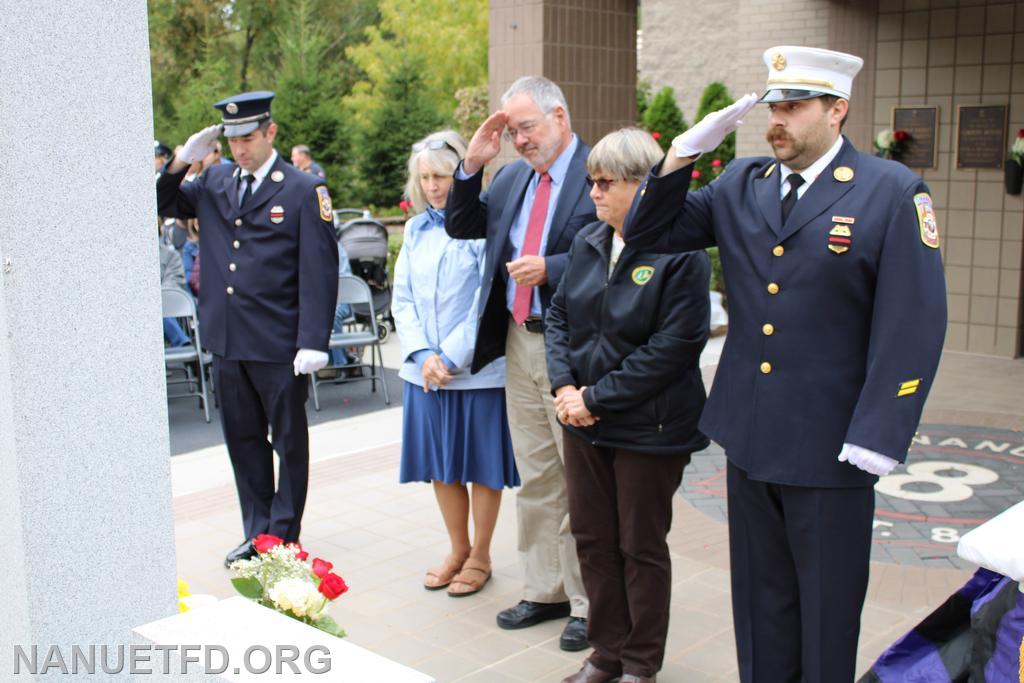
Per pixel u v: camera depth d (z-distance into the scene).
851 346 2.76
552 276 3.72
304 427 4.70
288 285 4.59
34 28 2.17
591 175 3.35
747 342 2.89
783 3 9.46
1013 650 2.47
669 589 3.47
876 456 2.61
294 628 2.39
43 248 2.22
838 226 2.72
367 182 20.11
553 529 4.07
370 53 22.45
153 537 2.44
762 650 3.00
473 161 3.88
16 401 2.21
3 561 2.37
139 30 2.31
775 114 2.76
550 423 3.96
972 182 8.66
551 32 7.90
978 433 6.72
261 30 24.98
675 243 3.06
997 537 2.45
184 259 9.12
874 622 4.05
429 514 5.45
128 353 2.36
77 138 2.25
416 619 4.20
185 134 22.19
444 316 4.34
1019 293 8.59
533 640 4.00
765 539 2.95
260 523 4.80
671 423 3.32
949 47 8.60
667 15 16.03
